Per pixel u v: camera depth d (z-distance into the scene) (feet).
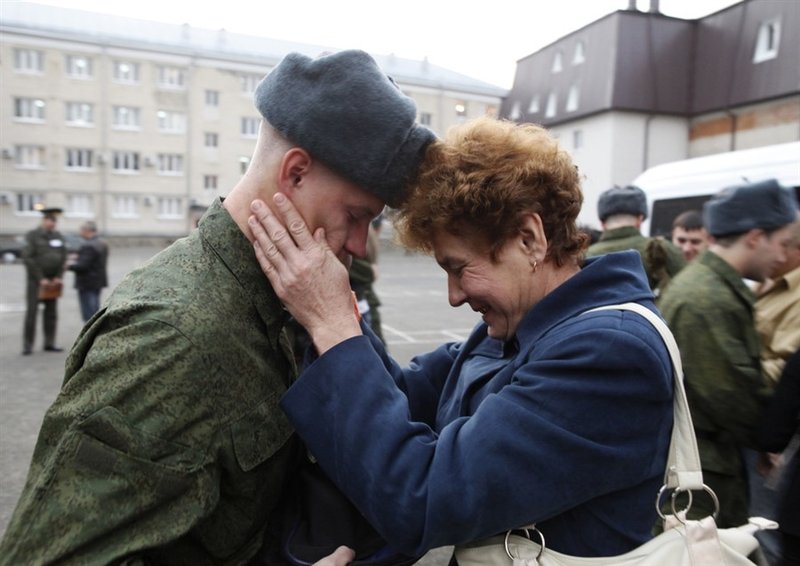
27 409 16.55
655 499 3.48
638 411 3.24
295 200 3.44
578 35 86.17
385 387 3.39
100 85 107.55
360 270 13.65
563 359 3.31
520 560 3.33
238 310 3.32
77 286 27.55
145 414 2.90
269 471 3.45
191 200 114.32
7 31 101.91
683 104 80.23
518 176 3.44
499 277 3.65
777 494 6.43
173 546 3.24
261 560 3.68
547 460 3.16
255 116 117.08
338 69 3.30
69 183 107.76
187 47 111.86
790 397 6.15
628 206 11.80
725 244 7.04
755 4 73.82
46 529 2.72
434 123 120.88
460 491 3.15
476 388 3.99
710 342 6.51
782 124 70.18
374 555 3.69
